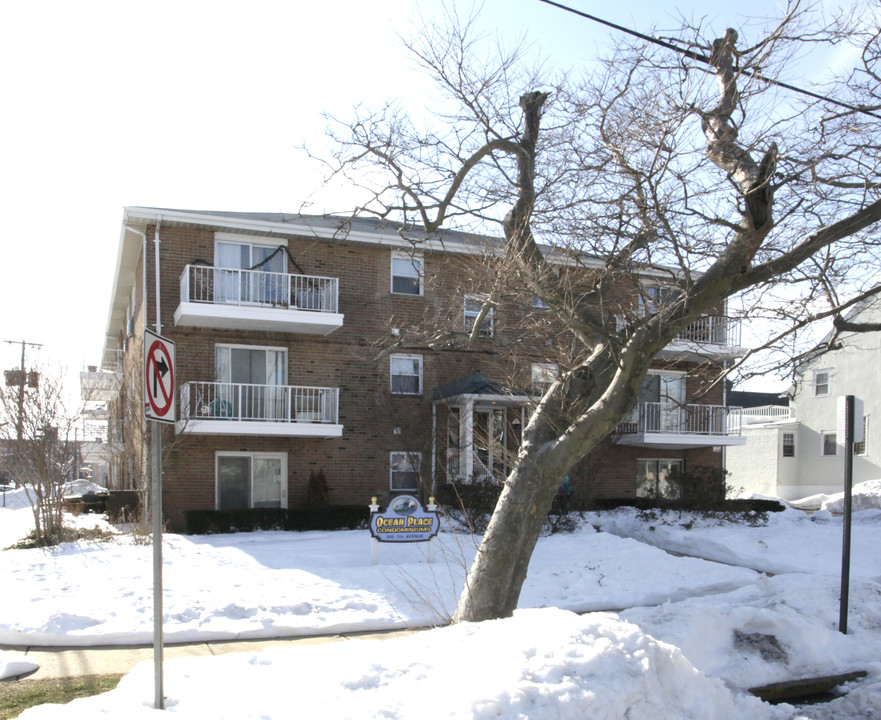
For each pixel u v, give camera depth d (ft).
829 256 25.39
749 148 23.12
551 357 30.60
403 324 60.08
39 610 25.84
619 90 27.02
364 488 63.67
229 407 60.49
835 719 17.88
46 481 42.65
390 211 28.50
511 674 13.87
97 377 64.28
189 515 55.01
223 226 59.47
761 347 25.11
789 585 27.17
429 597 29.81
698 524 57.21
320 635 25.73
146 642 24.18
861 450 98.99
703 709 14.97
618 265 25.13
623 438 73.26
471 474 58.03
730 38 24.59
